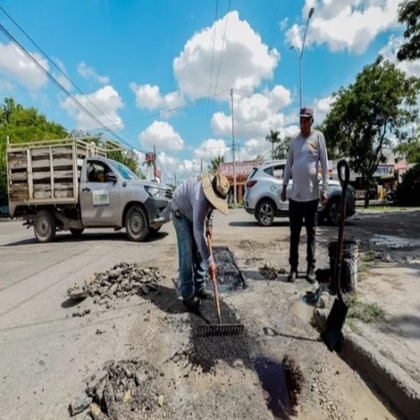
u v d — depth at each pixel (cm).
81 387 165
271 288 303
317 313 233
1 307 286
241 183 3055
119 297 292
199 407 149
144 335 220
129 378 170
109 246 560
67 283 347
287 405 151
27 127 2508
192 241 261
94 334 225
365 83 1652
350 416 144
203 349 200
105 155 788
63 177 631
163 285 321
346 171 205
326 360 187
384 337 194
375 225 731
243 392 159
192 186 249
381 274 319
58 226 673
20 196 662
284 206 745
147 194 582
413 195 1984
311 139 304
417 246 461
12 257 519
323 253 438
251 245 510
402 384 150
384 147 1764
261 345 204
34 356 199
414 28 873
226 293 293
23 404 154
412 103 1619
